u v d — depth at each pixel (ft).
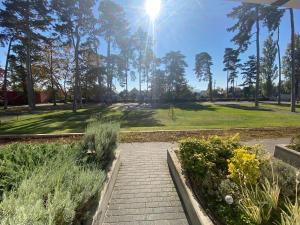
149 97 136.15
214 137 15.88
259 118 45.85
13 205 6.17
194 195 10.58
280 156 18.34
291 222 7.20
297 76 119.14
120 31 92.32
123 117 48.55
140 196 12.67
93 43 75.97
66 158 12.46
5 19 64.54
